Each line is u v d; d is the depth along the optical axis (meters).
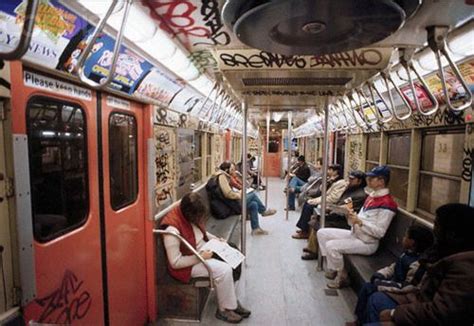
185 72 2.65
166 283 2.97
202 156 5.54
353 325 2.84
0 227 1.23
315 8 0.82
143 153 2.85
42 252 1.56
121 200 2.46
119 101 2.39
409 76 2.02
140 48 1.92
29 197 1.35
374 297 2.26
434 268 1.86
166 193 3.31
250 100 3.57
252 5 0.89
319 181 6.54
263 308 3.21
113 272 2.32
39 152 1.55
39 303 1.53
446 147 2.94
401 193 3.94
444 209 1.86
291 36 1.03
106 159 2.20
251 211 5.75
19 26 1.18
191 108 4.12
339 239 3.64
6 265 1.26
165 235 2.91
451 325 1.63
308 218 5.40
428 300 1.91
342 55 1.94
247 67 2.10
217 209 5.14
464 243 1.76
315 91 2.88
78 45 1.57
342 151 6.65
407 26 1.52
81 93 1.90
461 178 2.62
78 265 1.88
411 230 2.55
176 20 1.56
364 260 3.37
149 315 2.98
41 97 1.55
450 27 1.51
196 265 2.92
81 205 1.93
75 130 1.86
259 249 4.96
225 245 3.25
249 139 14.80
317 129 8.97
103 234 2.17
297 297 3.43
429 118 3.03
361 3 0.79
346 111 5.47
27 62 1.36
